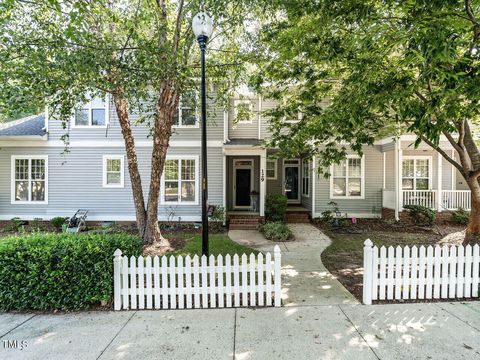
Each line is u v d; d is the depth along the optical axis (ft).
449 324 11.35
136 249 14.75
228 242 27.66
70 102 19.83
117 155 38.50
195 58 25.40
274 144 22.82
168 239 28.76
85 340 10.40
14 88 16.34
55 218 35.70
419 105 10.97
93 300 12.91
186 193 38.70
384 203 39.11
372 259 13.55
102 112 38.52
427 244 25.85
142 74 16.92
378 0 12.76
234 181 43.78
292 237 29.71
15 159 38.60
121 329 11.18
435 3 9.95
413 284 13.78
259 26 22.62
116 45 16.69
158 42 19.01
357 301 13.73
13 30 16.65
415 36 9.83
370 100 12.92
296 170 47.39
